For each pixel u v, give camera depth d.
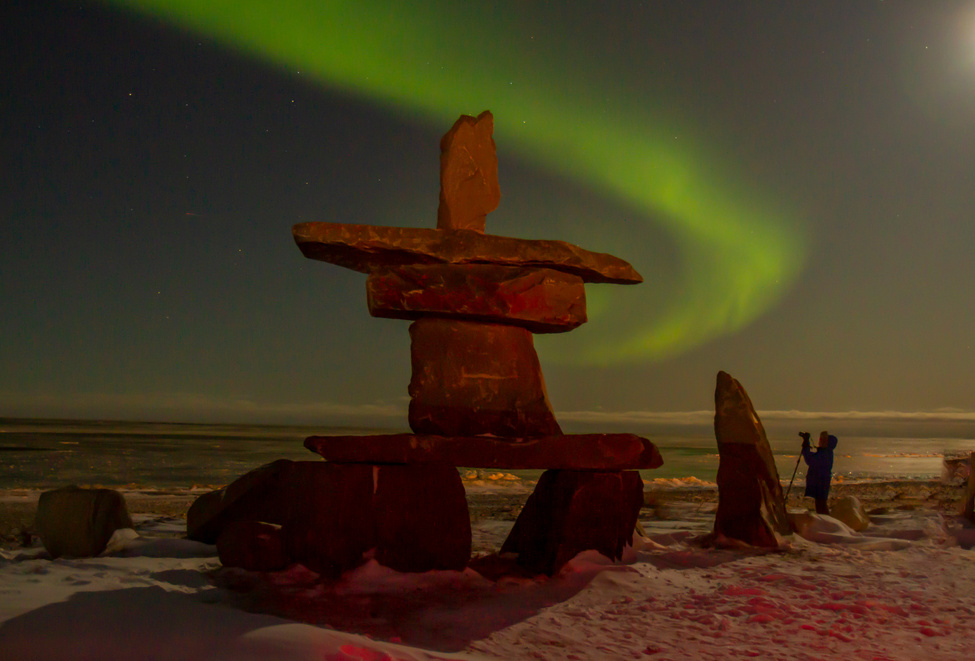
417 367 6.93
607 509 7.13
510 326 7.21
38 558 7.17
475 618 5.37
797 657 4.57
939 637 5.07
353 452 6.47
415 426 6.77
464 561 6.71
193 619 3.96
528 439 6.73
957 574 7.10
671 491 18.62
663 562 7.51
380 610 5.52
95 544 7.28
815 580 6.79
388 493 6.57
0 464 26.28
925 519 10.59
